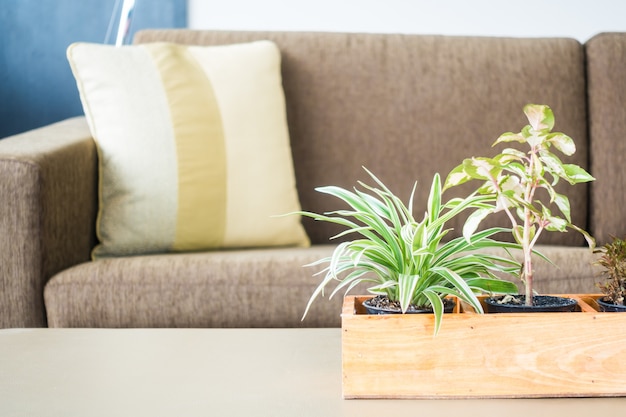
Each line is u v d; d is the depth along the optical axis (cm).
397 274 88
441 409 74
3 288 149
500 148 202
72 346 100
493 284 88
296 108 204
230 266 151
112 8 287
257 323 149
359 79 205
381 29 295
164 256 162
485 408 74
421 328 78
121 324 149
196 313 149
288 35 211
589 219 204
